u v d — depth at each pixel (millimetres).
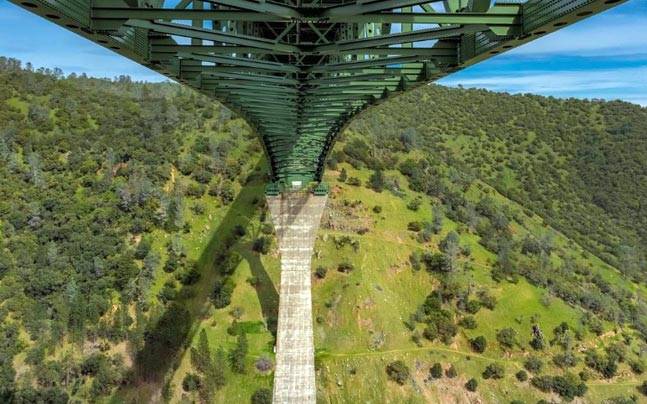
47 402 46031
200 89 17547
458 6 10852
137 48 12203
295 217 38688
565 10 8219
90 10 9672
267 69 15602
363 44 12781
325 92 19484
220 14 10172
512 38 10047
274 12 10000
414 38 11797
